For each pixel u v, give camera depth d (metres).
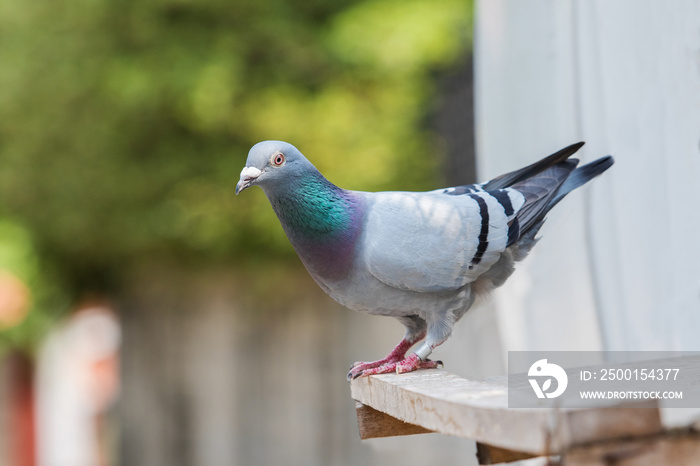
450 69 7.46
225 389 10.95
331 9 8.85
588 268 4.38
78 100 9.72
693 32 3.82
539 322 4.57
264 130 8.77
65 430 19.42
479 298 3.71
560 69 4.44
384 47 7.87
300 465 9.35
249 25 8.73
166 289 12.44
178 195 9.80
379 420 3.45
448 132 7.45
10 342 14.88
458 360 6.71
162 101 9.05
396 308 3.52
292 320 9.56
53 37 9.58
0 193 11.00
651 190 4.03
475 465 6.63
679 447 2.02
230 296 10.74
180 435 12.34
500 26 4.73
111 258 12.83
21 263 13.15
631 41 4.05
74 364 18.50
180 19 9.01
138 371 13.99
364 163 8.39
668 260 3.99
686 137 3.87
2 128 10.41
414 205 3.43
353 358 8.48
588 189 4.29
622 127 4.11
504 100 4.73
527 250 3.70
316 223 3.36
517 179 3.75
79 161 10.18
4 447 19.88
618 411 2.02
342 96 8.61
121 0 8.99
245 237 9.80
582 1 4.28
